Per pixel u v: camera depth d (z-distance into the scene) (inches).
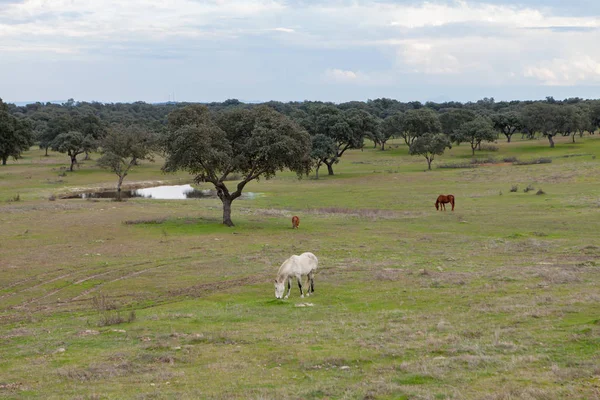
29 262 1269.7
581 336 545.3
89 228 1790.1
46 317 829.2
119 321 730.2
